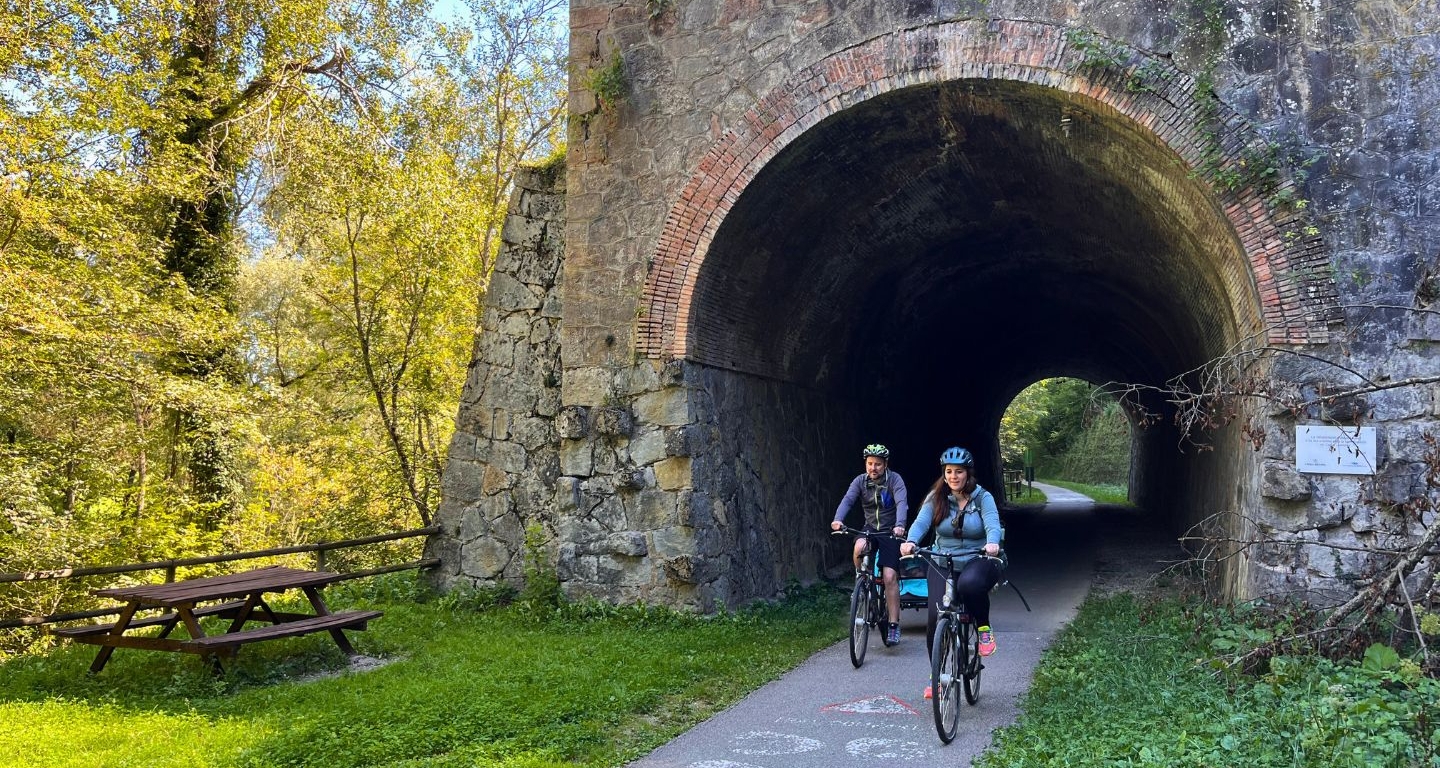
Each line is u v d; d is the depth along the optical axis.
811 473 12.95
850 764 5.30
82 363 13.31
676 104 9.83
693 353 9.74
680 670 7.42
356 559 20.20
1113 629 8.55
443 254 18.09
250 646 8.23
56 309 11.98
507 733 5.78
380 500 21.02
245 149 16.78
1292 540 7.10
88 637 7.34
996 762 5.07
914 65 8.78
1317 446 7.41
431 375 20.31
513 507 10.69
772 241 10.40
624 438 9.79
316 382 21.70
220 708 6.49
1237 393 6.94
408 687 6.82
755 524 10.80
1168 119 7.96
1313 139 7.66
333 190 16.44
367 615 8.18
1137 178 9.19
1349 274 7.47
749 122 9.43
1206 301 10.46
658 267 9.72
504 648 8.24
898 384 18.36
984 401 28.53
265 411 18.69
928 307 17.12
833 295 12.70
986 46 8.52
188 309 14.91
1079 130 8.92
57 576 8.12
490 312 11.11
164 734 5.79
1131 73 8.02
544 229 10.99
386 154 17.08
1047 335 22.94
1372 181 7.52
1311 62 7.73
